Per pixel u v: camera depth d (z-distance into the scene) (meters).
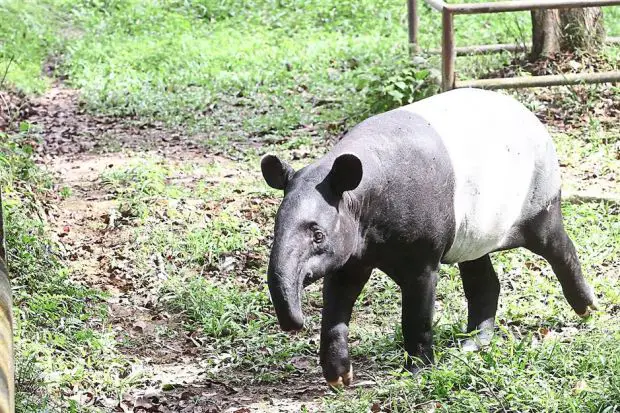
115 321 8.31
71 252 9.64
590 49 14.79
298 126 14.22
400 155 6.15
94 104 16.08
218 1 23.05
